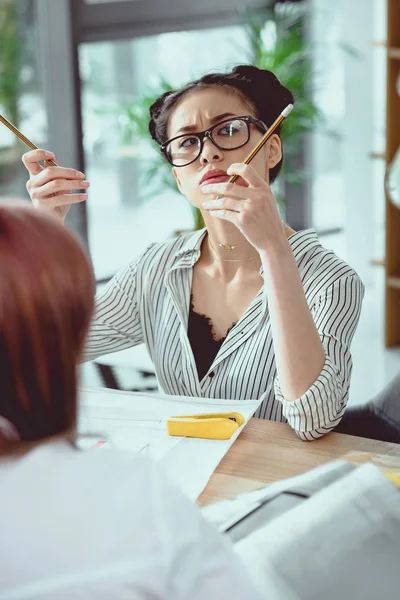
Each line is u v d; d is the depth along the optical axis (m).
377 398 1.48
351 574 0.65
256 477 1.08
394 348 3.65
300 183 5.08
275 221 1.22
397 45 3.32
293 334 1.22
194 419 1.19
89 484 0.60
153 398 1.32
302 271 1.44
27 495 0.59
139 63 4.32
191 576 0.57
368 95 4.27
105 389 1.36
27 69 3.89
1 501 0.58
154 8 4.31
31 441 0.64
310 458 1.13
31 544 0.57
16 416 0.63
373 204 4.39
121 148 4.36
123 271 1.63
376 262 3.62
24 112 3.93
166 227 4.66
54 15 3.89
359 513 0.69
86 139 4.23
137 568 0.56
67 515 0.58
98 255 4.45
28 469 0.60
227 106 1.40
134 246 4.57
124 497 0.60
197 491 1.03
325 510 0.69
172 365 1.50
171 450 1.14
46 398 0.63
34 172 1.46
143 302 1.58
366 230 4.44
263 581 0.65
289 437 1.20
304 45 4.64
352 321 1.39
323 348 1.26
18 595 0.56
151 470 0.62
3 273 0.61
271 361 1.39
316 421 1.18
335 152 5.21
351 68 4.27
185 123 1.41
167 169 4.20
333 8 4.78
